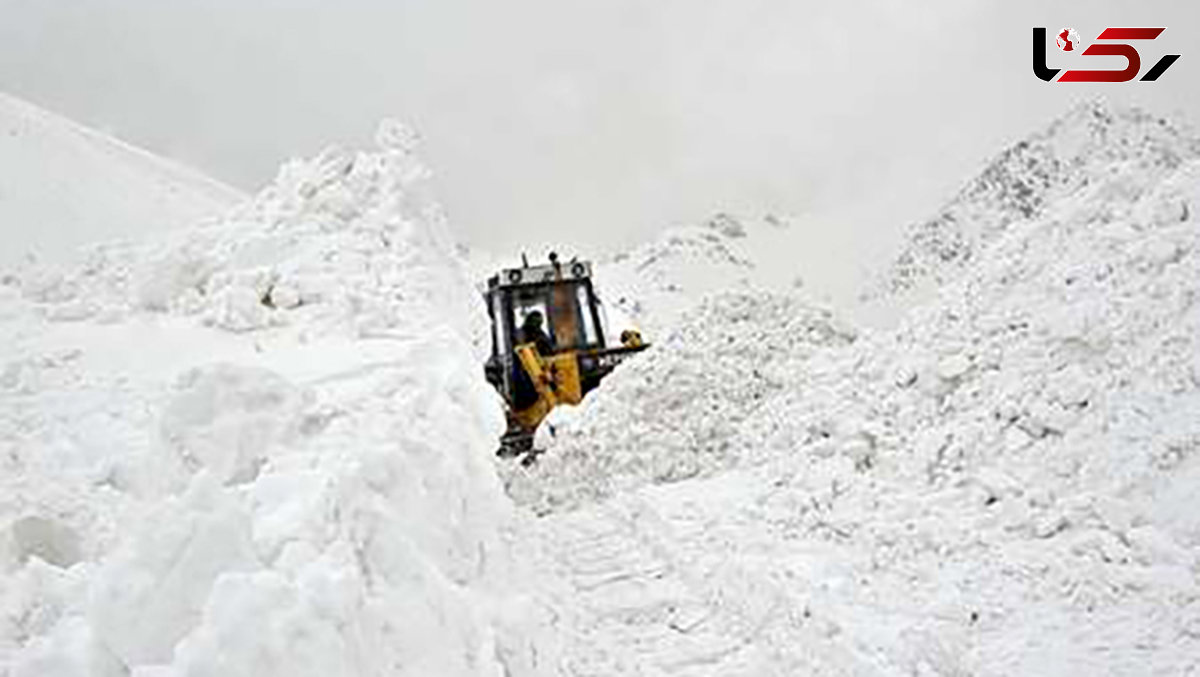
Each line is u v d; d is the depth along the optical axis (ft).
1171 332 22.61
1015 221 33.55
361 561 11.27
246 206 36.19
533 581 18.47
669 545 24.53
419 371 20.70
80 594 11.43
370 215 34.94
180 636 9.32
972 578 19.21
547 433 42.60
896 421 28.35
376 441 13.88
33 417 19.08
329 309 27.81
